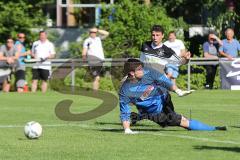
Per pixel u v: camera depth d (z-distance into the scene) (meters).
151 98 34.69
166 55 39.94
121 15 76.25
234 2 84.12
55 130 36.50
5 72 65.38
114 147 29.91
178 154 27.81
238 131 35.44
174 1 89.81
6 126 38.66
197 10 91.44
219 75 67.12
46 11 96.25
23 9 83.25
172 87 35.81
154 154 27.91
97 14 85.88
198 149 29.05
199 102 54.53
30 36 82.88
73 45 79.31
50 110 48.12
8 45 65.50
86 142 31.56
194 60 66.44
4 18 81.69
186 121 35.41
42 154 28.20
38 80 68.81
